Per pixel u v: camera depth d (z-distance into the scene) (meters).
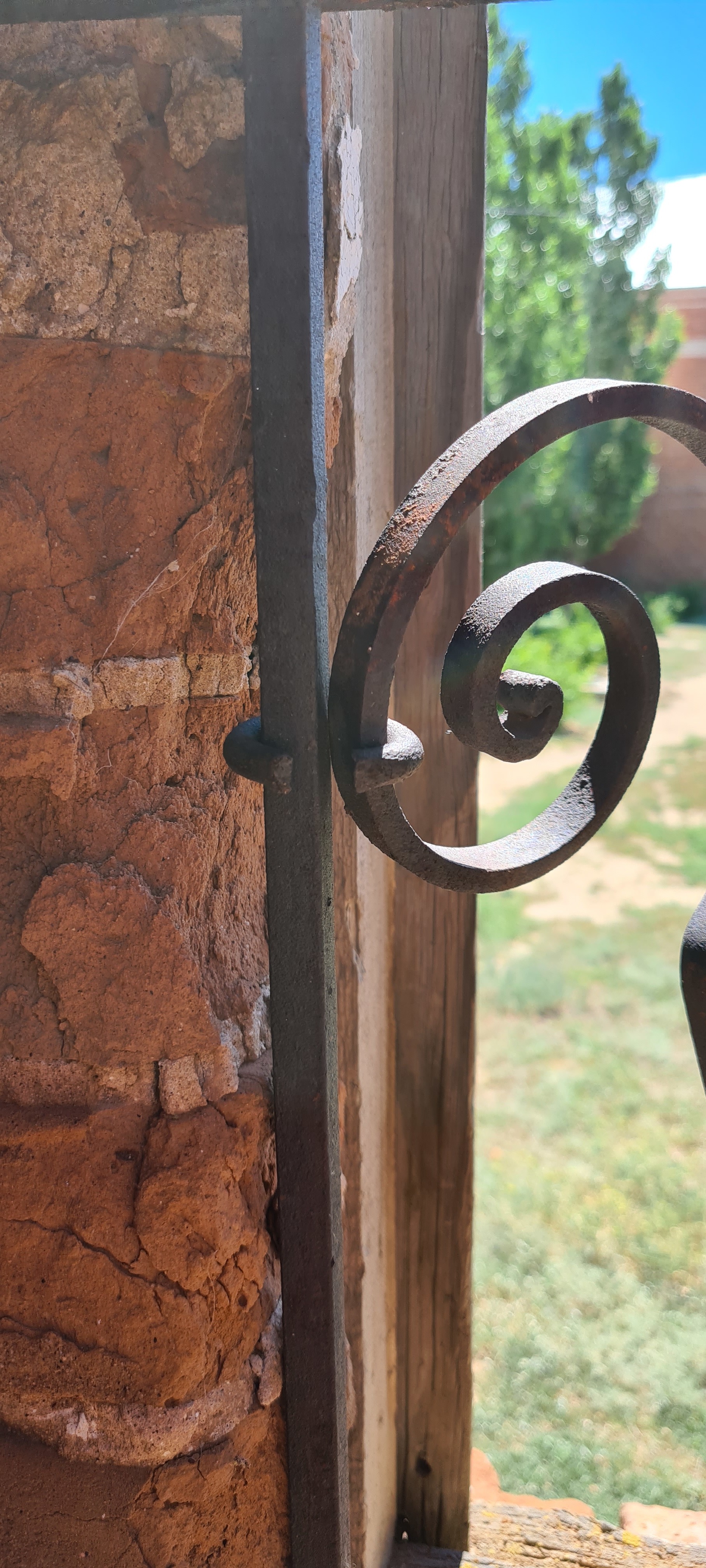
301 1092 0.92
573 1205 3.49
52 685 0.99
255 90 0.79
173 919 1.04
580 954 5.67
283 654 0.85
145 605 1.01
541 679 0.89
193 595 1.03
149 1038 1.03
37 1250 1.04
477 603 0.85
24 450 0.97
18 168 0.93
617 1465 2.44
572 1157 3.79
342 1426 1.02
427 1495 1.93
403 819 0.84
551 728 0.91
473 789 1.79
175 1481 1.05
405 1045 1.85
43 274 0.94
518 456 0.81
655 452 15.33
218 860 1.10
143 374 0.97
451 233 1.59
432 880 0.88
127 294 0.96
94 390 0.97
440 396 1.64
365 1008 1.58
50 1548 1.07
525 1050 4.62
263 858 1.17
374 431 1.51
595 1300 3.04
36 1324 1.04
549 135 13.08
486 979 5.39
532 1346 2.86
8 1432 1.07
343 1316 1.01
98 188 0.94
